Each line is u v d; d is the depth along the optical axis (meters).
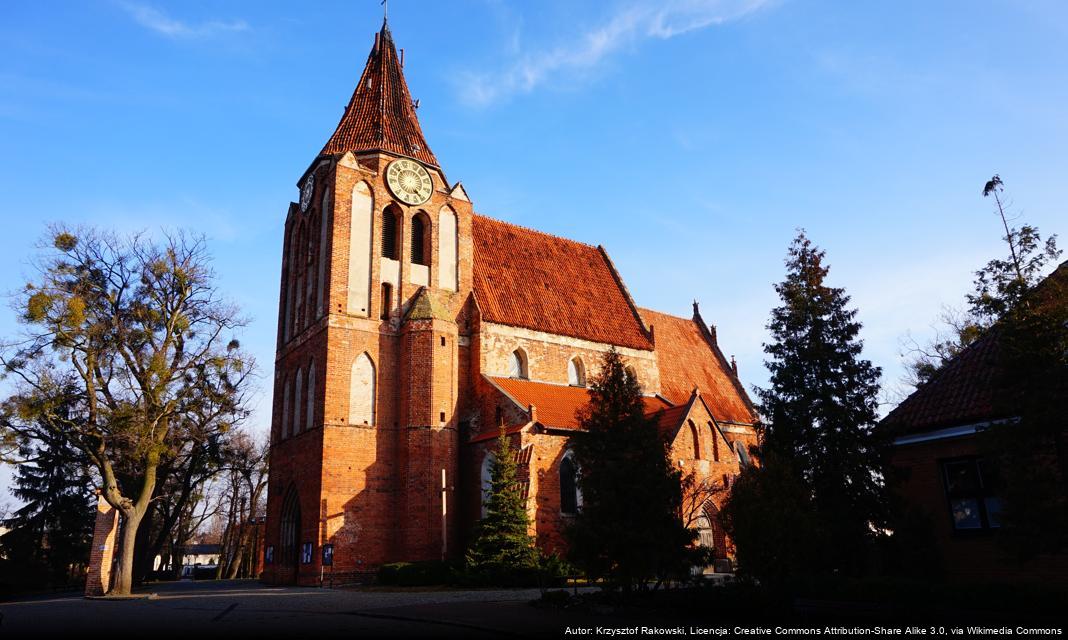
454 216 46.28
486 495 38.72
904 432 23.34
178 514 58.59
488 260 48.88
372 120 46.09
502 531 34.06
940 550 22.05
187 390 37.53
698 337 62.66
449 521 38.50
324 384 38.81
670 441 24.38
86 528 57.44
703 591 20.67
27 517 55.50
